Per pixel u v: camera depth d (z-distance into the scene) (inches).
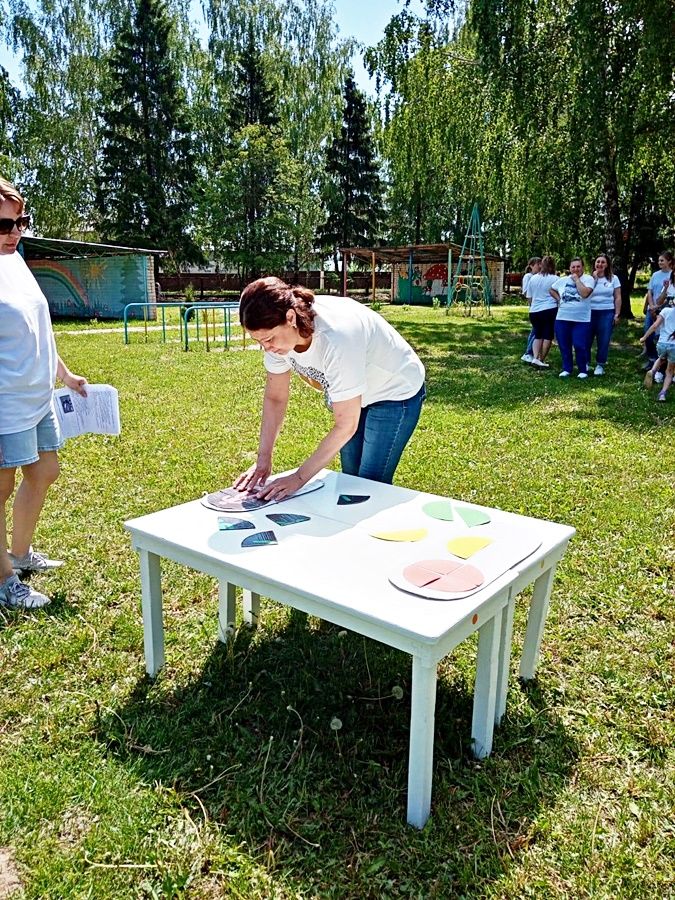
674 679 88.2
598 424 221.9
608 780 70.7
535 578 77.7
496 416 238.1
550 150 501.4
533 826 64.3
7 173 928.9
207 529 79.4
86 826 64.6
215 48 1334.9
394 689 83.4
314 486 95.5
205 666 91.1
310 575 67.5
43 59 1202.6
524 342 482.9
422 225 1389.0
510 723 79.7
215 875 59.6
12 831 63.7
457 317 722.8
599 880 59.0
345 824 64.6
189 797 67.7
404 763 72.2
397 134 667.4
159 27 1149.7
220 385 302.4
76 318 757.3
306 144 1341.0
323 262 1416.1
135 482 163.5
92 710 81.7
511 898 57.3
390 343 96.0
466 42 587.8
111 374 329.7
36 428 101.7
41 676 88.0
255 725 79.4
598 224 563.5
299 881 58.7
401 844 62.3
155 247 1135.6
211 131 1301.7
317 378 90.0
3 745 75.8
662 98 421.7
